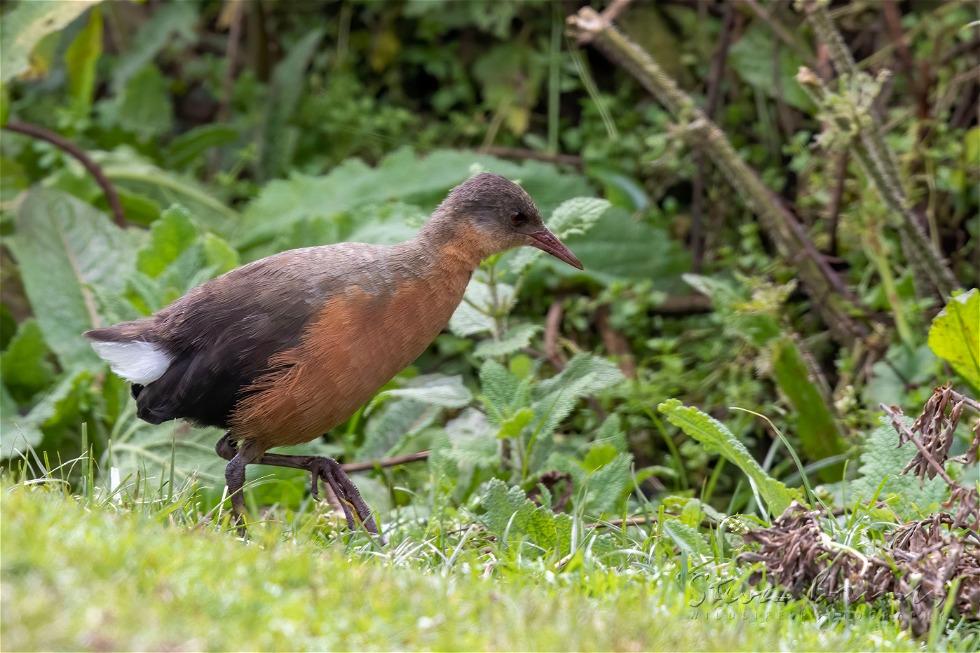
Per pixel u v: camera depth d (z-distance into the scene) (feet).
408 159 43.83
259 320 26.04
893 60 43.57
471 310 32.32
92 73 47.75
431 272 27.30
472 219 28.02
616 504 31.40
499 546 25.13
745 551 25.25
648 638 18.74
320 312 25.98
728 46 45.34
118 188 44.24
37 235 36.88
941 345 27.73
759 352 37.14
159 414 27.07
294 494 32.24
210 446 32.01
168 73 55.21
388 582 19.79
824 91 33.88
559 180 44.01
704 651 18.81
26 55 37.37
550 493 30.14
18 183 45.70
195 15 50.88
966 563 22.93
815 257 37.91
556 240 29.27
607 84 50.03
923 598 22.24
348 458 35.68
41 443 33.32
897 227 35.14
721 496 38.47
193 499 27.14
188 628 16.46
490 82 49.55
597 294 43.73
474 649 17.43
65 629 15.58
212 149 51.75
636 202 45.24
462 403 31.12
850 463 34.14
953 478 26.63
